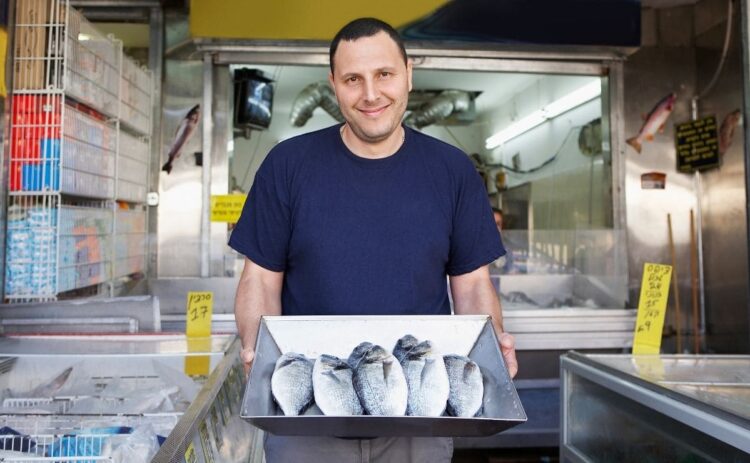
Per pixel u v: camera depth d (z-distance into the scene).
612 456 1.48
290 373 0.94
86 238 2.07
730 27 3.29
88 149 2.09
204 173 3.16
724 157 3.34
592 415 1.59
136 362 1.47
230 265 3.13
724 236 3.36
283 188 1.18
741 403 1.15
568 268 3.05
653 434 1.31
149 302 1.83
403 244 1.14
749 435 1.02
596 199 3.69
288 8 2.84
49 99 1.84
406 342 1.02
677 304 3.45
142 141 2.94
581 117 3.99
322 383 0.93
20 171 1.83
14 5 1.82
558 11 2.93
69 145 1.91
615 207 3.37
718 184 3.40
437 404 0.91
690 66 3.55
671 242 3.48
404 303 1.14
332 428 0.84
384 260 1.14
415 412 0.91
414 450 1.18
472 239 1.22
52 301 1.81
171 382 1.38
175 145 3.18
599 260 2.95
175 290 2.64
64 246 1.89
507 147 5.30
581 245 3.02
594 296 2.93
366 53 1.04
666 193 3.52
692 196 3.54
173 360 1.48
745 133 1.99
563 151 4.26
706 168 3.43
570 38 2.96
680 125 3.51
